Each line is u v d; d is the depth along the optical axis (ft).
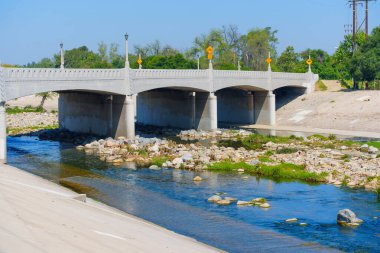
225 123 402.31
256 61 652.07
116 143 269.64
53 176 196.75
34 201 122.93
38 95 556.10
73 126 326.44
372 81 444.55
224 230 130.41
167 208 151.53
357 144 272.92
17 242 88.22
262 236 126.00
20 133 336.70
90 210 126.62
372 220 138.31
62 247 89.92
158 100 370.73
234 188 177.27
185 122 353.51
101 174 202.08
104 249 92.79
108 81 267.39
